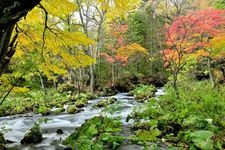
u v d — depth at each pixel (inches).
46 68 224.8
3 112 660.1
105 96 986.1
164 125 377.4
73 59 203.2
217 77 788.0
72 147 310.2
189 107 418.6
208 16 557.0
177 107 449.4
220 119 366.3
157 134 339.0
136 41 1307.8
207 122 339.6
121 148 310.8
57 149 323.0
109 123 394.6
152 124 379.6
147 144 316.8
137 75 1270.9
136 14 1358.3
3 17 86.9
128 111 571.8
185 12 1002.1
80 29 1007.6
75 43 190.9
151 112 447.5
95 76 1182.9
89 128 354.3
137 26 1366.9
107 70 1245.7
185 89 617.9
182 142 316.8
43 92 856.9
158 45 1268.5
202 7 963.3
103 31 1132.5
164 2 1059.9
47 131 424.8
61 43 192.7
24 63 285.3
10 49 144.5
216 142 295.1
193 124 348.2
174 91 579.2
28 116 608.7
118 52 1025.5
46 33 186.4
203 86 687.1
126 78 1193.4
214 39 503.8
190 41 613.9
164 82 1224.8
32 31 187.9
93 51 1060.5
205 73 824.3
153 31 1317.7
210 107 400.8
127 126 418.6
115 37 1075.3
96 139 338.0
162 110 450.6
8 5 86.0
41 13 189.3
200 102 457.1
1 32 92.3
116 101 763.4
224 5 709.3
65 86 1023.6
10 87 302.4
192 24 555.2
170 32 582.9
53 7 177.5
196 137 289.0
